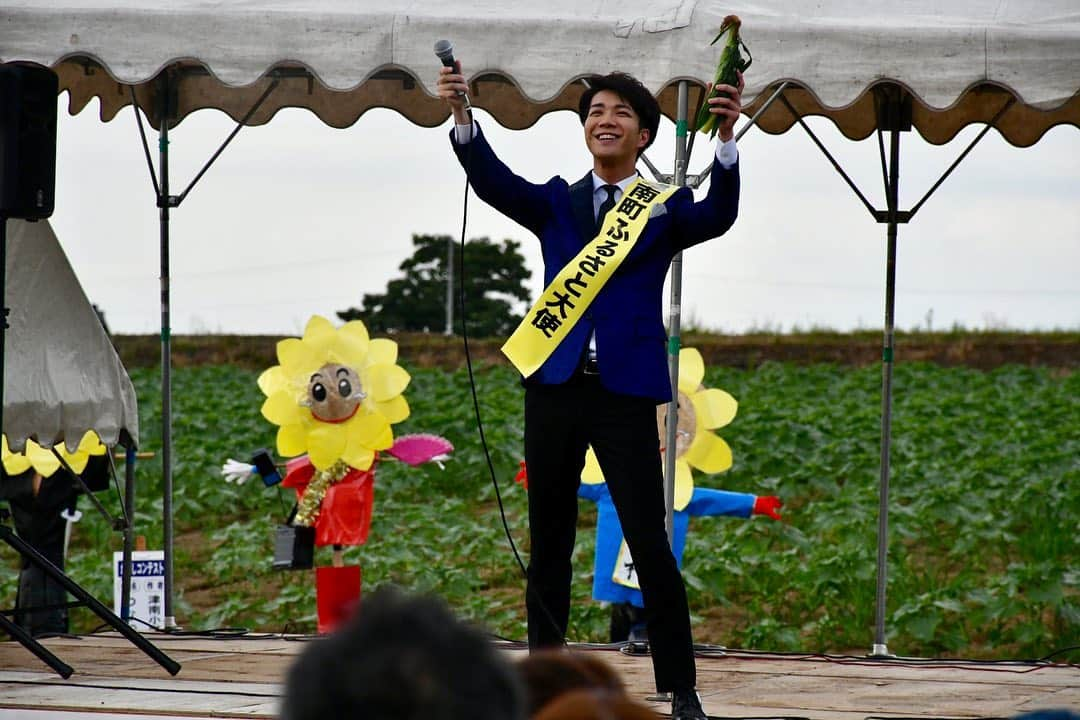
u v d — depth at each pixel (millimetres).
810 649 18797
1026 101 9773
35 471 15617
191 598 22172
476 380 49406
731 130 8398
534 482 8719
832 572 19547
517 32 10180
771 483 28109
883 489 13547
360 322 15008
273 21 10328
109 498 26984
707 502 13750
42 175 10398
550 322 8453
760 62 10062
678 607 8508
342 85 10281
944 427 34625
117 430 13414
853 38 9977
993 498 25891
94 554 22828
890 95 13648
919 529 25000
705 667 11664
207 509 29344
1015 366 54688
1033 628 18234
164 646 13062
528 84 10180
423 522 23953
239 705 9438
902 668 11695
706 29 10039
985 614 18469
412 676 2451
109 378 13352
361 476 14672
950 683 10766
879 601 13492
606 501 13766
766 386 48812
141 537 15109
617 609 14102
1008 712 9312
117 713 9156
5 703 9508
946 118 14164
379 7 10430
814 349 59875
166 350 14523
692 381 13992
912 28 9930
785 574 20359
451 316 86875
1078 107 13711
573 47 10148
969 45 9836
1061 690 10398
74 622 20203
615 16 10219
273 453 32531
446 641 2514
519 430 34031
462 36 10219
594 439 8539
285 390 14641
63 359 13000
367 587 20500
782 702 9781
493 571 23109
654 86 10062
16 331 12734
